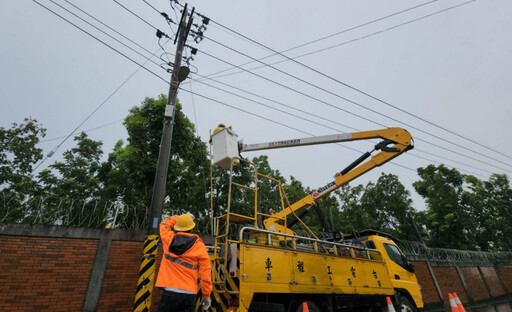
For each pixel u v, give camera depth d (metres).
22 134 16.48
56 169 17.45
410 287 8.29
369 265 7.31
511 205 26.14
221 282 4.95
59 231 6.32
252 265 4.88
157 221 6.25
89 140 19.02
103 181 17.12
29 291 5.63
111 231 6.97
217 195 16.50
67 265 6.18
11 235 5.80
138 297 5.58
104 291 6.41
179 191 14.06
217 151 6.41
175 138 13.16
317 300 5.92
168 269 3.30
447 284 15.47
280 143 9.00
